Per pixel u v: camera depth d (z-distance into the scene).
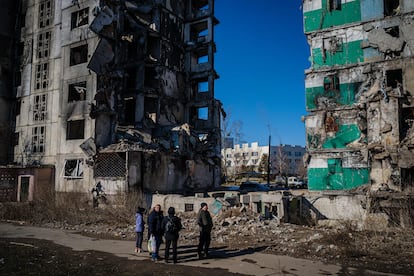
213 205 19.80
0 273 9.44
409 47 23.45
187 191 29.53
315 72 26.52
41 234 15.94
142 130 29.72
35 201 23.25
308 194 25.17
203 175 32.53
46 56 33.34
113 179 25.11
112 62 29.48
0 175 29.94
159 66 33.78
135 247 12.95
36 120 32.88
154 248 10.88
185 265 10.27
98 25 28.22
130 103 34.47
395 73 24.67
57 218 20.34
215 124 35.28
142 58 32.78
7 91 35.38
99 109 27.20
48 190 24.30
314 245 12.42
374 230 14.63
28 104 33.94
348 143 24.75
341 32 25.92
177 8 37.69
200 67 36.97
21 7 36.34
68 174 28.48
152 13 35.06
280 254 11.51
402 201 19.20
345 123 25.06
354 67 25.17
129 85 34.19
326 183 25.05
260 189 34.50
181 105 36.53
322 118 25.86
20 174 29.77
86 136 27.62
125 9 33.00
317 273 9.24
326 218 23.28
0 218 21.17
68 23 30.70
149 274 9.38
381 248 11.66
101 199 24.89
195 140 31.64
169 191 27.97
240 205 20.25
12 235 15.67
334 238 12.88
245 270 9.62
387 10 25.20
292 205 22.27
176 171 29.06
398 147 21.12
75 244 13.54
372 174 22.08
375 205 20.28
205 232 11.05
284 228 16.12
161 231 11.11
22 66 35.09
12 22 36.56
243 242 13.39
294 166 112.88
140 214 12.37
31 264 10.40
